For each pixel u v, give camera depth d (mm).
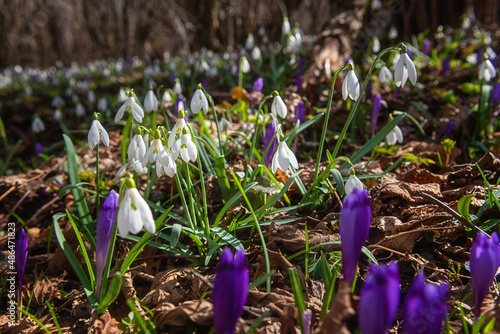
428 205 346
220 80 875
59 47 1907
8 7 1842
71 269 355
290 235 321
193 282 301
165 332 251
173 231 291
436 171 436
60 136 888
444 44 917
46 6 1850
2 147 872
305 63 797
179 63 1247
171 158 280
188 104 763
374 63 339
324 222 336
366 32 1008
